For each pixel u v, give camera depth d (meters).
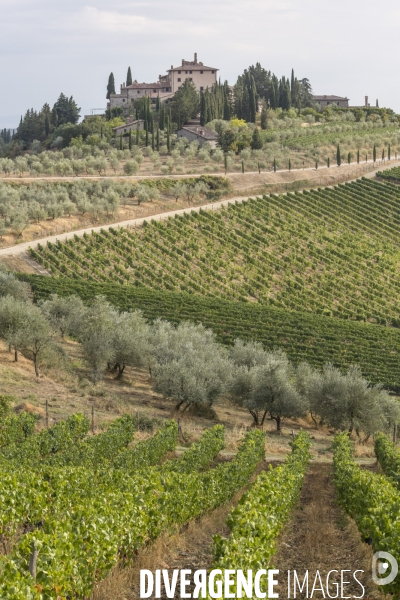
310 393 43.84
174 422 34.81
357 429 43.44
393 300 93.31
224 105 196.88
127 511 15.77
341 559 17.19
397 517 16.27
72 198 112.38
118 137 180.00
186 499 19.25
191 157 153.25
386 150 170.62
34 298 69.44
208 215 110.94
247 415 49.09
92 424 34.62
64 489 18.98
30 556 11.42
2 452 25.55
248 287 89.31
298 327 74.56
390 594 14.23
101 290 74.69
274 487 19.17
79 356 53.41
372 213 122.56
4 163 130.88
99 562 13.55
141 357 49.28
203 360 46.19
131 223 104.38
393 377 61.66
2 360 45.59
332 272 99.31
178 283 86.19
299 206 122.69
